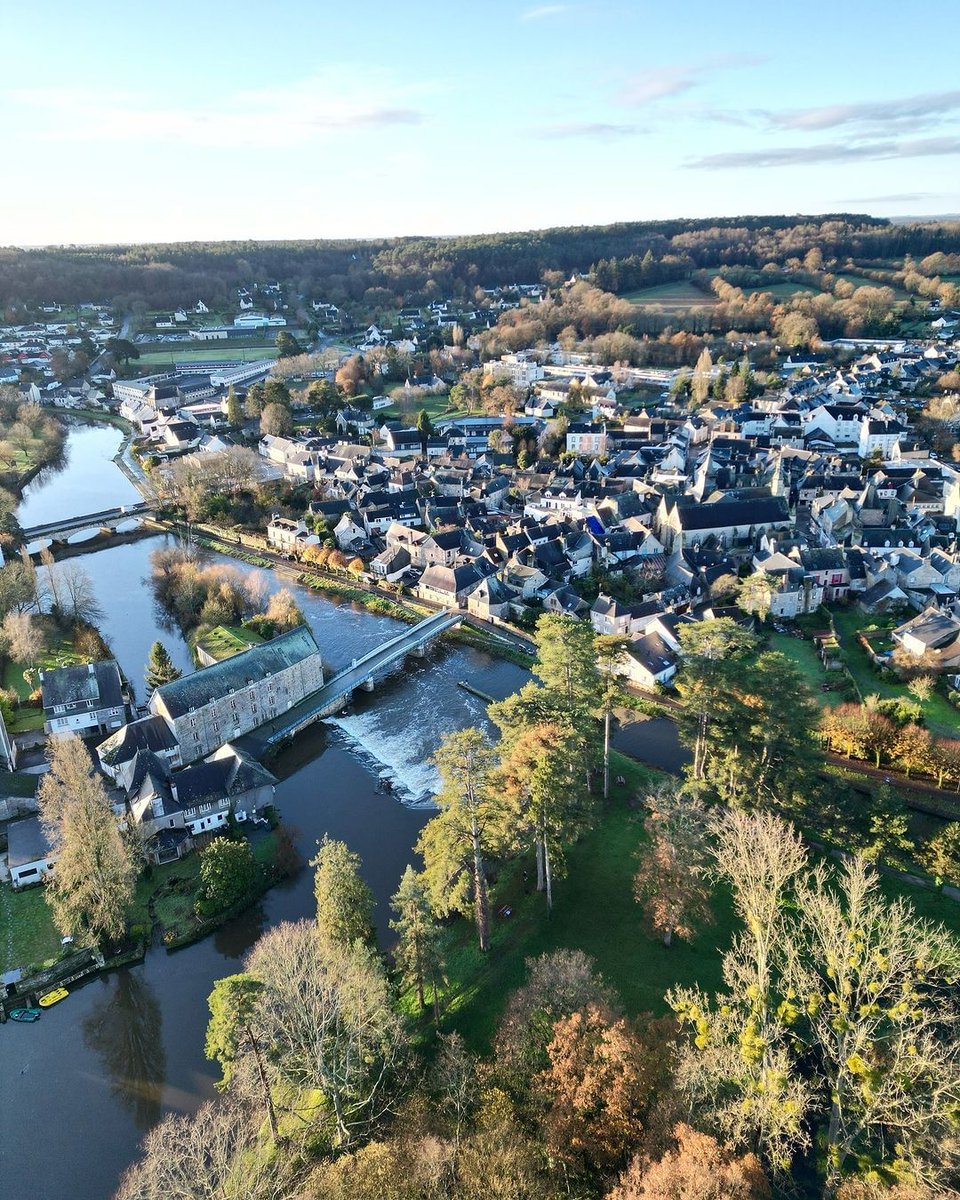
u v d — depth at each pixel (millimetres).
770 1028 52125
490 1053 63625
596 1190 47938
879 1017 51469
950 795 93125
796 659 126500
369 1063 59188
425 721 120375
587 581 157375
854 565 146750
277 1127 58875
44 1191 59031
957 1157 44656
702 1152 42594
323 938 69688
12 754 106000
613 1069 50219
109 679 116438
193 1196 48812
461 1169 47688
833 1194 46094
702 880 74188
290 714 119000
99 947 79375
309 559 180000
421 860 90438
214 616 142000
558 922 77312
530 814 72875
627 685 122750
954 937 71438
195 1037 71125
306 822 98000
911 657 118250
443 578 158000
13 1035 71938
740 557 163250
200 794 94062
